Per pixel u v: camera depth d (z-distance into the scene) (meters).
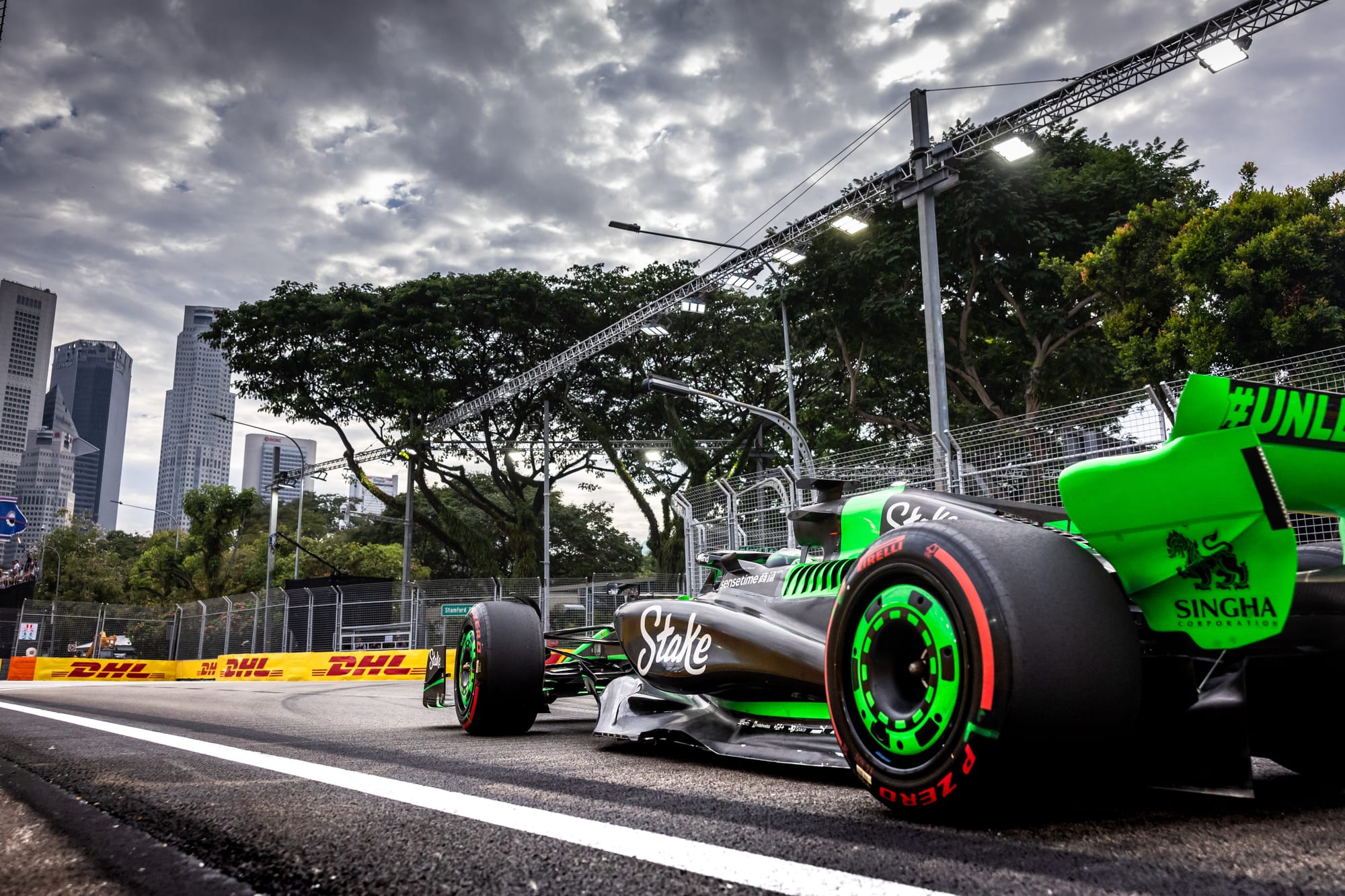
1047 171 18.95
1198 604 1.72
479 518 49.62
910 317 19.61
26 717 5.45
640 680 3.93
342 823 1.83
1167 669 1.83
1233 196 13.78
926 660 1.77
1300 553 2.06
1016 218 17.88
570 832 1.70
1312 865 1.33
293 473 34.75
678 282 32.75
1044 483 6.97
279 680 20.38
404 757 3.23
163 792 2.25
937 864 1.39
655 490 34.03
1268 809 1.79
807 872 1.35
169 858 1.53
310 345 32.00
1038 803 1.87
